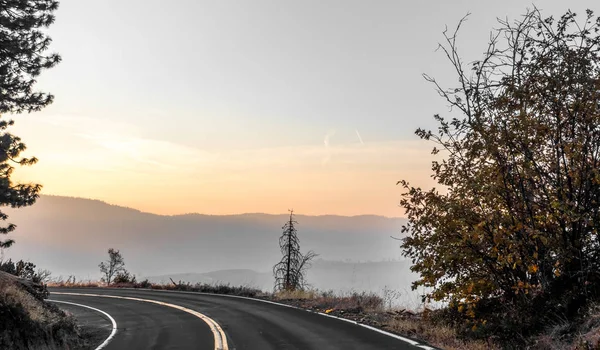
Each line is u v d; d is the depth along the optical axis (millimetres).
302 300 21625
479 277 10633
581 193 9633
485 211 10469
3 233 20906
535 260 9797
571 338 8352
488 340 9648
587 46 9695
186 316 18625
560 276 9758
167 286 33594
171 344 12633
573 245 9508
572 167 9664
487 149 9977
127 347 12727
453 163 11047
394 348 9891
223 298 25062
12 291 13398
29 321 12273
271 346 11312
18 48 20234
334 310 17094
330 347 10555
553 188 9898
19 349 11219
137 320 18562
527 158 9820
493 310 10742
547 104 9867
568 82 9516
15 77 21188
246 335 13172
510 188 10227
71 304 25406
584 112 9398
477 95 10227
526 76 10031
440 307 12820
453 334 10672
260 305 20781
